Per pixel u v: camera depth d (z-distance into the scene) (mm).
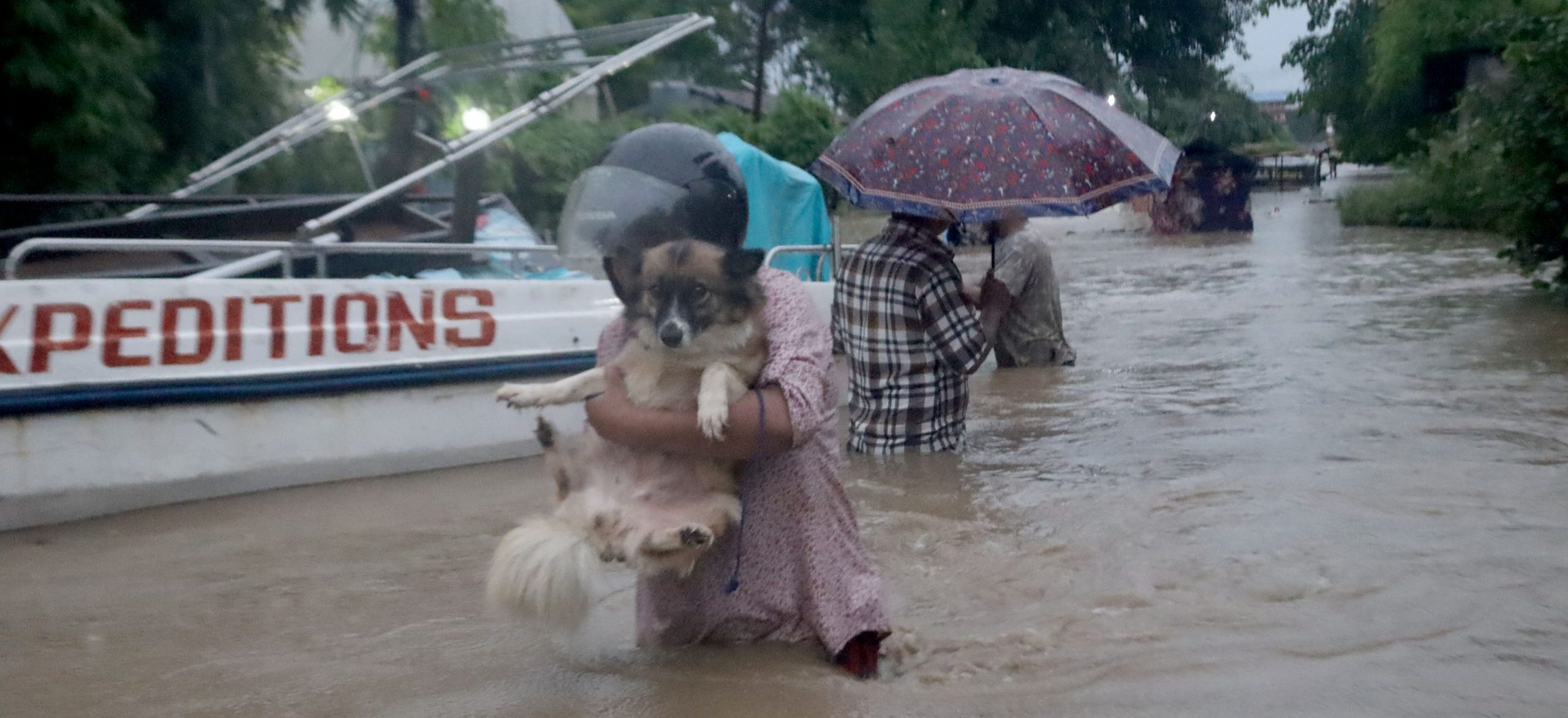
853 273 6715
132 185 11438
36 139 10641
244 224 7738
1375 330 10531
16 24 10164
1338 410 7367
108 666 4027
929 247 6523
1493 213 12633
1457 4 27906
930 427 6637
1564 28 11234
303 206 7879
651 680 3771
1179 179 26453
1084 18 35688
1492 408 7234
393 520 5695
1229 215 26188
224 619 4461
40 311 5500
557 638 4195
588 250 4340
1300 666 3824
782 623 3914
